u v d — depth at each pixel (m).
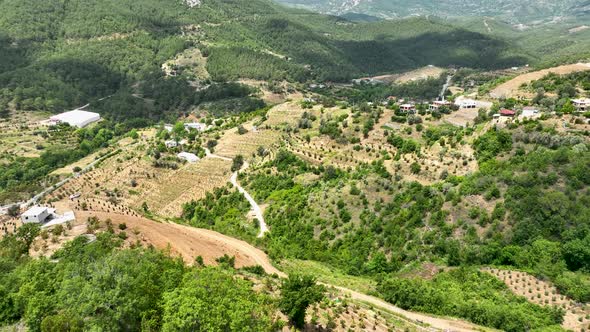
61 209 107.81
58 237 78.69
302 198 107.81
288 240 96.56
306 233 96.50
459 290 70.56
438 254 81.94
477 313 63.25
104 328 37.53
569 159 88.88
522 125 107.00
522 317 61.94
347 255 87.69
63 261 52.88
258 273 73.12
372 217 93.31
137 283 41.38
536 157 92.19
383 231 89.69
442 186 94.56
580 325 62.75
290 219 102.44
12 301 45.75
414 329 57.84
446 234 84.19
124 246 72.69
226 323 35.59
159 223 95.75
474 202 88.31
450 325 61.09
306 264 84.50
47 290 43.62
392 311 63.81
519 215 82.56
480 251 79.56
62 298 40.81
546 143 97.56
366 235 90.38
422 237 85.31
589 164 86.69
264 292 58.09
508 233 81.12
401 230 87.69
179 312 35.31
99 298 39.06
